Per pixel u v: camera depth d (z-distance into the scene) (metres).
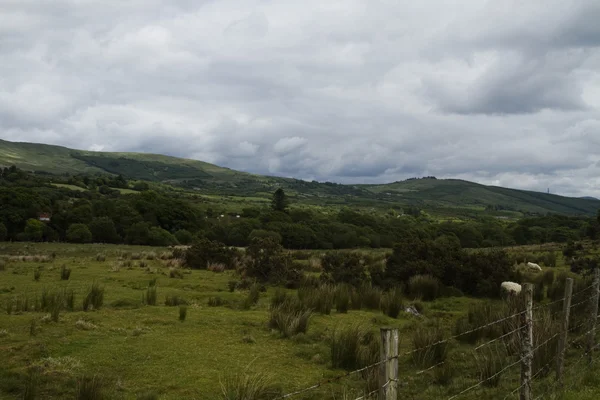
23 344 10.06
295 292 20.44
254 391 7.57
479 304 17.08
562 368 7.98
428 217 159.38
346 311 16.03
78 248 50.94
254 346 11.17
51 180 124.44
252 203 168.00
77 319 12.61
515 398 7.56
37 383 7.94
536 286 19.83
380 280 22.16
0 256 34.53
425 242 23.70
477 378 9.01
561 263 32.06
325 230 79.62
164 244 69.81
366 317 15.22
